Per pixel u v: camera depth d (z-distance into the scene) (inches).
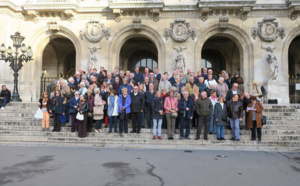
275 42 693.9
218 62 945.5
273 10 694.5
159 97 370.3
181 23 703.7
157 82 445.4
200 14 703.1
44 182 193.8
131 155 293.9
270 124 424.5
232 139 365.4
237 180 204.5
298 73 912.3
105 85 418.3
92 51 715.4
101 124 395.2
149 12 713.6
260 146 341.7
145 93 410.9
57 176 209.6
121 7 686.5
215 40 881.5
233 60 922.1
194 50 703.1
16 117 458.9
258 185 192.7
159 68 717.9
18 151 313.0
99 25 718.5
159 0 702.5
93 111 386.3
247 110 363.9
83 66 719.1
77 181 197.0
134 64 948.6
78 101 390.9
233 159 280.4
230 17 701.3
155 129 370.0
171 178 207.5
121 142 362.3
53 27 724.0
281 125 410.9
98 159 272.4
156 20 713.0
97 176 210.4
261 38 692.7
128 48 929.5
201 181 200.7
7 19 681.0
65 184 189.8
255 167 246.8
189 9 698.8
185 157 286.8
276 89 668.7
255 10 695.1
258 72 690.8
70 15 710.5
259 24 692.7
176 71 466.6
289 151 331.6
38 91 750.5
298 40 864.3
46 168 234.4
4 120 454.6
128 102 385.4
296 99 759.1
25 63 725.9
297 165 256.4
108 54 716.7
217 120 363.9
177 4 710.5
